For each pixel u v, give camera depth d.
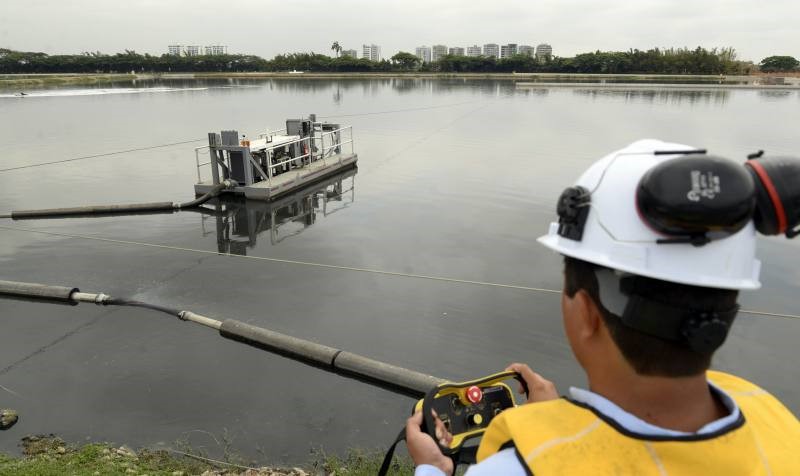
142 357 5.81
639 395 0.83
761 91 53.66
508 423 0.90
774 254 9.30
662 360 0.80
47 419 4.74
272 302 7.30
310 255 9.55
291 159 15.39
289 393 5.14
